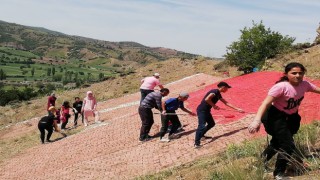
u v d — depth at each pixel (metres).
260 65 22.44
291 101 4.55
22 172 11.85
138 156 10.02
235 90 15.02
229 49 24.36
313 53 18.98
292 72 4.49
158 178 7.62
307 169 4.86
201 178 6.35
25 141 17.30
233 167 5.36
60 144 14.55
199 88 20.55
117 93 27.98
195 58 34.25
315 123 7.87
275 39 22.92
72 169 10.44
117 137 13.15
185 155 9.02
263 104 4.53
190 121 12.32
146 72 32.91
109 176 8.95
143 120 11.48
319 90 4.69
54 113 16.25
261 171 5.05
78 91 31.77
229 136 9.41
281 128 4.63
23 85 179.00
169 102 10.55
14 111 28.38
